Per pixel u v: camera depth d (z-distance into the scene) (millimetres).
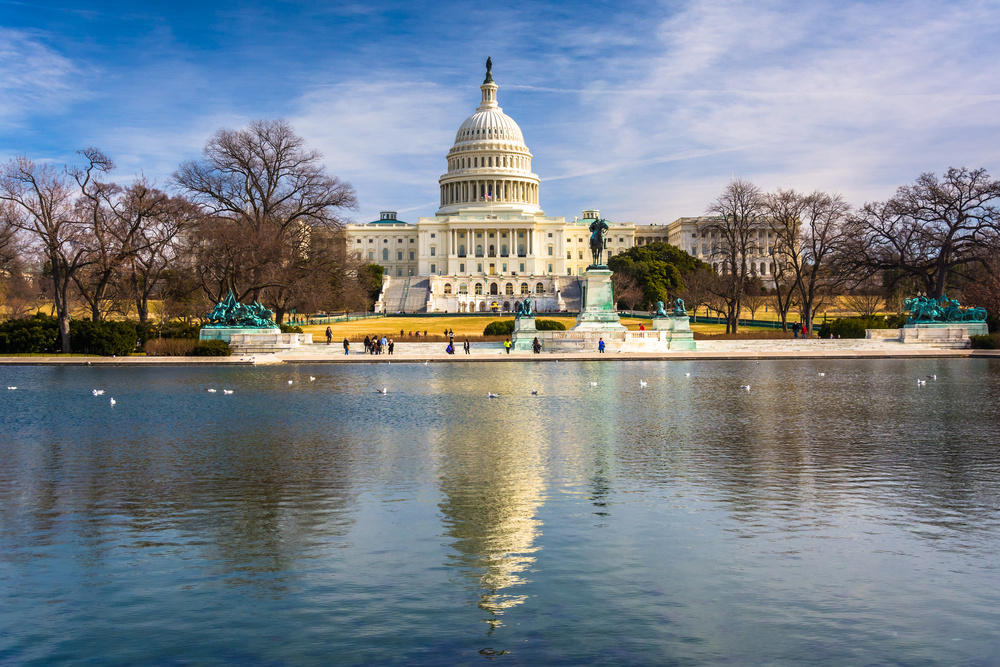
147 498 17531
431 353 65688
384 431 25734
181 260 77000
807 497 17438
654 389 38000
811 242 89062
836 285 88688
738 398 34250
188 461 21141
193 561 13812
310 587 12664
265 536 15008
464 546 14414
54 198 60969
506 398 34500
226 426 26781
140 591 12602
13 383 41594
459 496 17609
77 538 14969
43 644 10930
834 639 10992
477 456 21703
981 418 28141
